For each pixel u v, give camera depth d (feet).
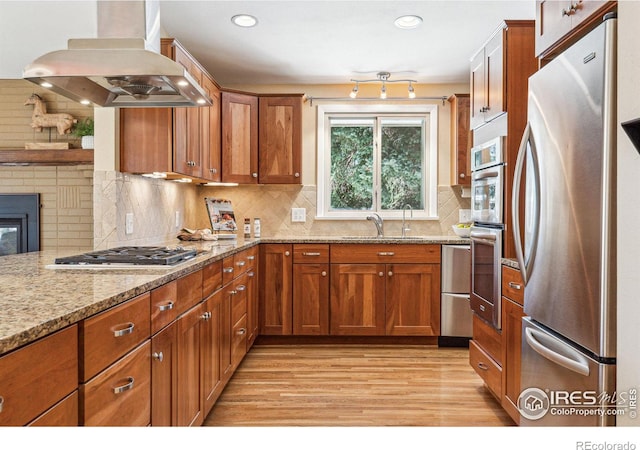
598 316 4.32
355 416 7.64
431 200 13.92
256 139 12.73
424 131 14.10
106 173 8.29
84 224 12.87
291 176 12.85
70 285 4.34
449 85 13.87
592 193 4.43
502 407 8.02
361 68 12.52
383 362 10.64
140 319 4.41
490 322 8.23
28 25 9.80
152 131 8.57
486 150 8.56
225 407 7.96
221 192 13.98
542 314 5.51
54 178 12.87
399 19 9.48
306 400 8.30
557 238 5.15
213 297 7.32
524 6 8.87
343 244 12.00
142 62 5.73
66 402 3.18
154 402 4.78
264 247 12.10
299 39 10.52
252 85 13.96
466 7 8.98
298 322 12.07
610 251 4.24
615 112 4.21
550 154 5.33
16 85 13.33
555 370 5.23
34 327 2.77
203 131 10.50
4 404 2.54
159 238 10.60
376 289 11.99
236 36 10.34
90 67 5.69
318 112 13.93
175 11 9.09
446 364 10.52
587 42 4.57
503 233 7.86
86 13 9.19
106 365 3.72
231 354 8.76
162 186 10.78
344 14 9.26
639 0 3.84
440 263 11.95
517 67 7.83
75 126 13.21
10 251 12.87
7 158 12.25
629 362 3.98
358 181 14.24
